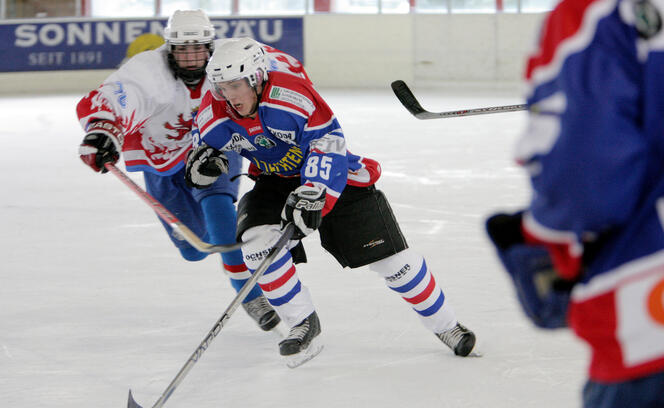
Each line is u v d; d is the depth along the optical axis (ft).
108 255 46.42
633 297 12.67
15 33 157.99
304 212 27.63
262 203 29.89
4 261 45.32
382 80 156.46
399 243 29.76
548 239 13.16
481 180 68.08
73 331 33.71
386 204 30.30
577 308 13.28
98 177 72.84
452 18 153.48
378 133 98.73
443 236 49.11
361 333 32.86
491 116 114.01
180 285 40.47
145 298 38.40
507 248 14.24
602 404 13.29
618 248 12.83
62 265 44.42
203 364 30.01
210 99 29.58
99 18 157.48
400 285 30.01
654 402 12.70
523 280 14.12
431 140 92.84
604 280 12.91
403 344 31.53
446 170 73.00
